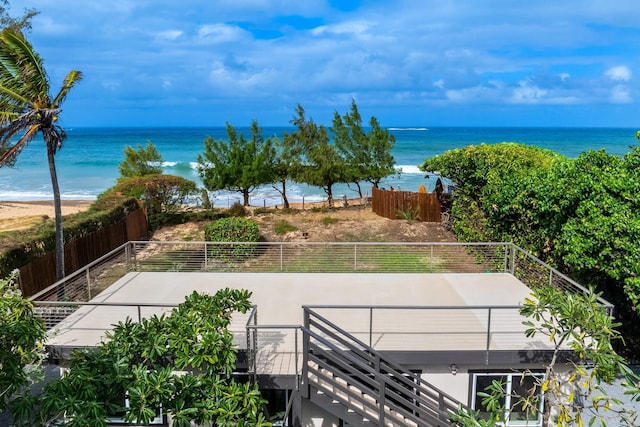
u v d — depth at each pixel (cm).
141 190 2217
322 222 2227
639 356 1061
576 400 801
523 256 1242
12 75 1177
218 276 1157
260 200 3247
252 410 593
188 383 577
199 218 2394
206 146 2547
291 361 769
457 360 768
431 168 1897
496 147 1619
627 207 867
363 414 701
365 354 723
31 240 1284
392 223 2162
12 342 599
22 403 539
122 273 1558
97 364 569
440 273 1181
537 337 816
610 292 1039
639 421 848
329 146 2566
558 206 1014
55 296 1254
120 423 799
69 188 4091
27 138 1208
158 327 656
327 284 1096
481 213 1581
